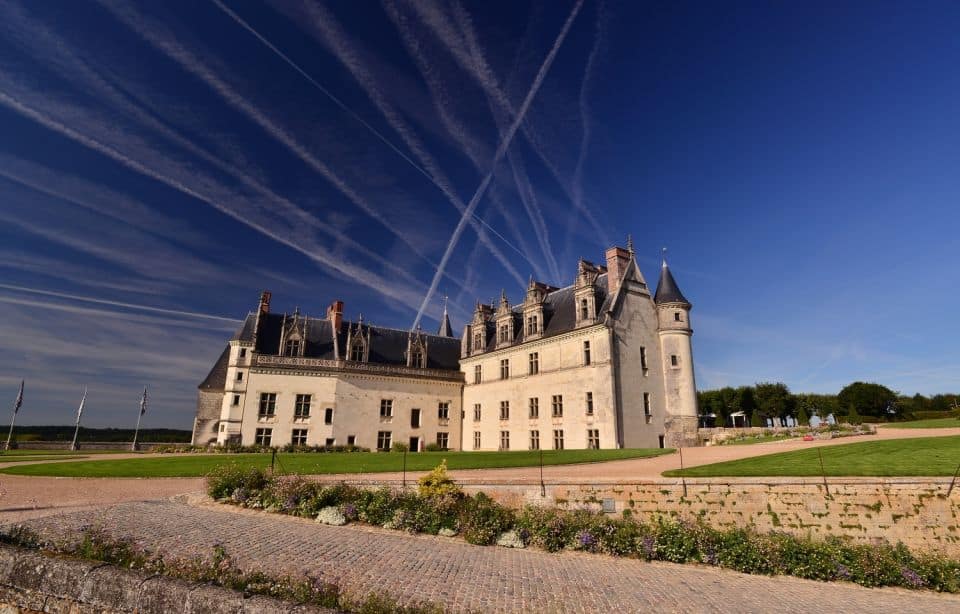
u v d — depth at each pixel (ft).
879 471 59.11
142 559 25.71
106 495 63.36
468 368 181.88
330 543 44.78
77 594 22.26
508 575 38.50
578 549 48.52
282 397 153.17
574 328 137.80
